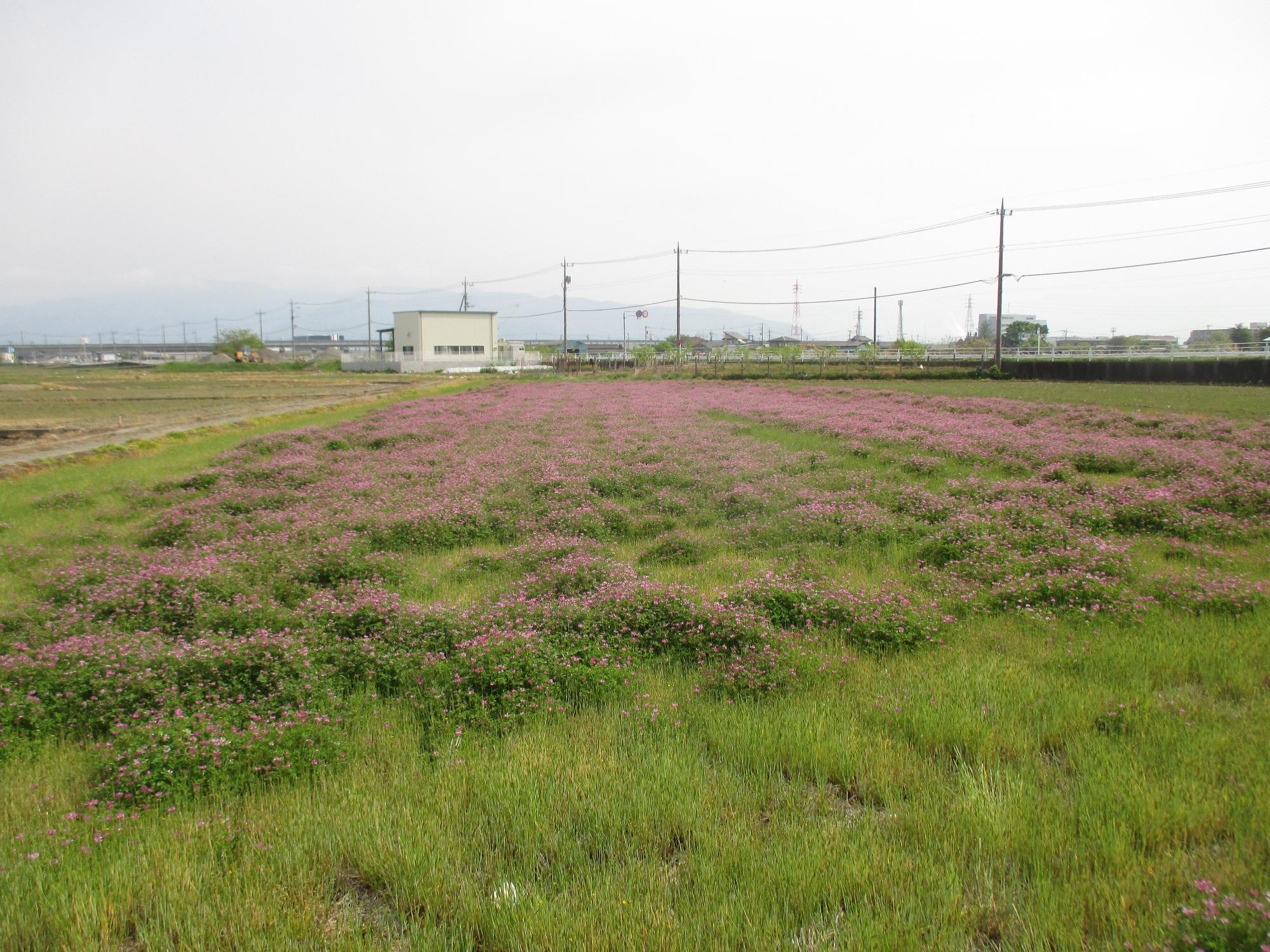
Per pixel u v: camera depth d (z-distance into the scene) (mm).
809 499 14031
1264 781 4770
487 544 12555
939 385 50406
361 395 53500
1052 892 3871
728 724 5914
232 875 4199
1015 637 7723
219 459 21578
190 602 9023
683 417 30062
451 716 6152
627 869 4180
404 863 4238
